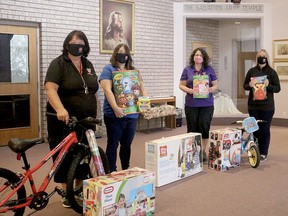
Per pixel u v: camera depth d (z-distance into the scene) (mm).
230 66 9172
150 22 7996
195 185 3822
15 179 2584
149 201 2895
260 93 4699
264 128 4832
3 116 5992
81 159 2871
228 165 4434
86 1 6785
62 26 6477
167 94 8508
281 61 8172
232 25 9023
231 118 8602
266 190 3652
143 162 4891
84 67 3059
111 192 2590
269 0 8344
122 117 3535
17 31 6043
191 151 4156
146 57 7980
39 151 5605
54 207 3166
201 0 8992
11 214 2959
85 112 3008
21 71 6164
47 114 3004
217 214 3031
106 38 7164
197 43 8930
